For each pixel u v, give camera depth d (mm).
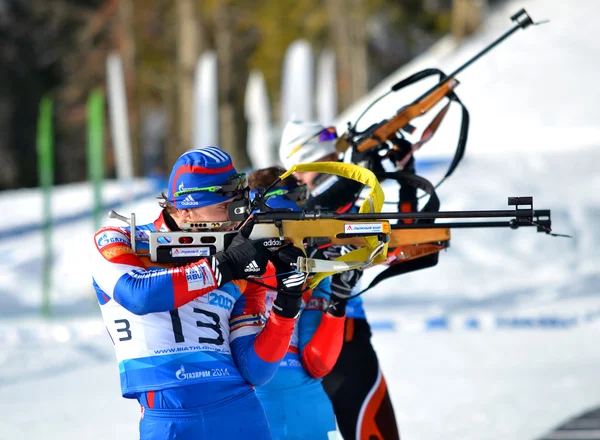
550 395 23688
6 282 49938
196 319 10406
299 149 15930
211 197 10484
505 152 56000
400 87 15039
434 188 13578
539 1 75812
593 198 51219
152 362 10203
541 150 55750
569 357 28750
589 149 55938
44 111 43125
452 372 27203
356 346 14188
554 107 60125
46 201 43062
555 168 54594
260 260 10219
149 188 67312
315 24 115875
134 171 115062
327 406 12984
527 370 27047
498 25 73438
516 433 20047
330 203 13656
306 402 12672
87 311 44000
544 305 38625
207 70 60625
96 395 25656
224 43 111812
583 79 62375
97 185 43438
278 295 10531
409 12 121688
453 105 61438
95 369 29781
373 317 36594
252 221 10430
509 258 46031
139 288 9961
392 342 32875
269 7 118438
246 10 121250
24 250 56125
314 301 12992
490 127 58938
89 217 61750
